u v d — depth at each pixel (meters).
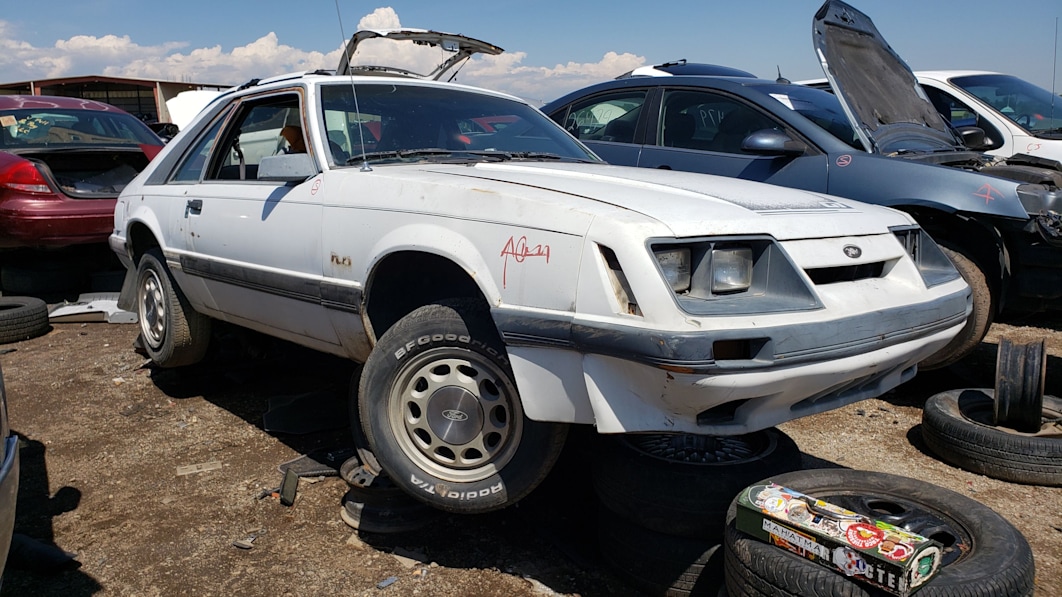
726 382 2.28
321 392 4.78
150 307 4.84
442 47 5.09
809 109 5.30
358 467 3.43
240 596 2.76
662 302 2.29
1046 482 3.59
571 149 4.19
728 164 5.35
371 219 3.11
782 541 2.25
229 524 3.25
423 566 2.95
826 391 2.60
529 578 2.88
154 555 3.02
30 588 2.79
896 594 2.00
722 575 2.66
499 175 3.11
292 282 3.48
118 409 4.59
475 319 2.79
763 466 2.79
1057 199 4.16
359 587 2.81
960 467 3.81
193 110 16.02
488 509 2.82
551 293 2.53
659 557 2.73
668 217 2.48
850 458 3.93
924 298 2.79
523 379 2.63
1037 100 7.52
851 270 2.74
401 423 2.92
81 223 6.82
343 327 3.32
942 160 4.94
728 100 5.51
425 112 3.92
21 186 6.67
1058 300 4.42
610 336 2.36
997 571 2.12
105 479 3.68
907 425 4.41
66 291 7.47
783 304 2.44
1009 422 3.91
